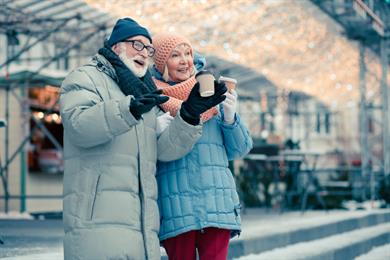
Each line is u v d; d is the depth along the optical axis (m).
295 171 14.33
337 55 15.53
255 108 22.38
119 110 3.34
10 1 10.54
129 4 10.51
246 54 14.75
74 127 3.41
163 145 3.75
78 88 3.54
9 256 6.17
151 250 3.54
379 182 14.27
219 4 11.30
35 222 11.72
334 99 20.58
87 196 3.47
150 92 3.67
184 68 4.11
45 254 6.03
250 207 16.08
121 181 3.49
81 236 3.43
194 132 3.69
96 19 12.00
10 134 15.64
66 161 3.57
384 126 14.42
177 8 11.07
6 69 13.02
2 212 15.14
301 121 23.16
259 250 7.44
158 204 3.99
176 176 3.96
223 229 3.99
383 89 14.41
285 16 12.67
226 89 3.62
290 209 14.79
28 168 15.97
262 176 16.16
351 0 12.04
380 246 10.17
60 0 11.12
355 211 12.73
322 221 9.79
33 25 12.34
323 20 13.06
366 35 14.09
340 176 16.70
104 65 3.64
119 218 3.45
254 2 11.73
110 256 3.39
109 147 3.50
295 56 15.38
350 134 26.27
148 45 3.73
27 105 15.58
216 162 4.02
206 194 3.93
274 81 18.44
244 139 4.14
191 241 4.02
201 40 13.16
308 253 7.54
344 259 8.34
